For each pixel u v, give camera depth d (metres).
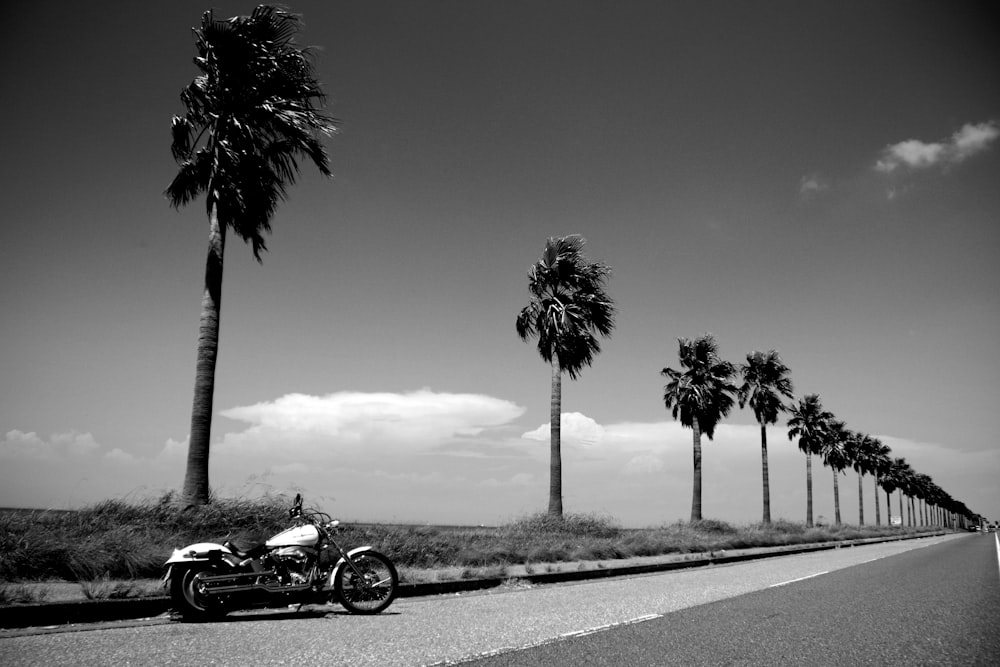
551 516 25.00
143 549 10.12
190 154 15.48
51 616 7.04
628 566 15.55
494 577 12.06
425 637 6.55
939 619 8.05
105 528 10.91
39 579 8.88
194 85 14.97
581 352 28.06
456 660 5.49
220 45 14.61
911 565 18.06
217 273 14.48
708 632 7.00
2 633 6.41
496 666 5.30
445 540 16.44
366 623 7.46
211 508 12.88
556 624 7.48
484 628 7.15
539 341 28.38
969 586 12.18
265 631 6.81
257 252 16.03
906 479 115.25
